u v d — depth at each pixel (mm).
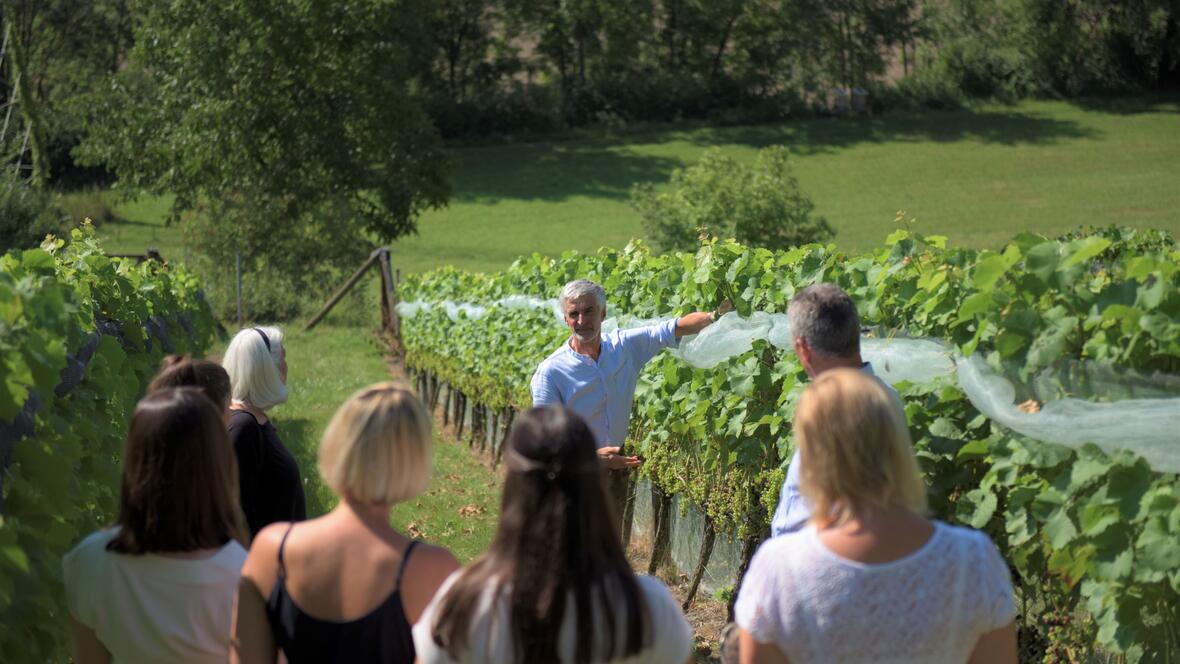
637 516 8016
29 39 64125
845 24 85250
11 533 2998
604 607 2201
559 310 9180
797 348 3248
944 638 2307
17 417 3498
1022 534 3643
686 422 6141
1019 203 51469
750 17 85500
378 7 35594
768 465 5449
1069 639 3676
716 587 6508
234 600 2889
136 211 51406
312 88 35688
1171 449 3250
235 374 4016
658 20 89625
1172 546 3150
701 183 34406
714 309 5980
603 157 68312
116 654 2893
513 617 2186
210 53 34344
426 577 2520
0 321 3326
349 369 17859
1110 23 74688
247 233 27391
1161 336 3258
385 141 36562
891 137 69312
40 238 26531
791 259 5562
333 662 2494
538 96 77250
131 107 36562
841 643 2299
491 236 49906
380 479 2498
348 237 28297
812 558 2336
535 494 2232
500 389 10680
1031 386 3633
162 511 2828
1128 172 56469
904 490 2346
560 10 84938
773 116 77375
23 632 3268
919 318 4168
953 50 77625
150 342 7703
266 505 3967
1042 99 76125
